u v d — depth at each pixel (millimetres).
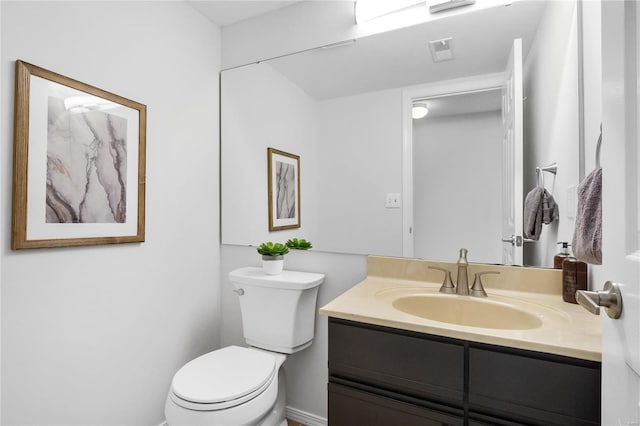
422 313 1300
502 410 880
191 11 1851
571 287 1171
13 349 1124
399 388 1014
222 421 1147
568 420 810
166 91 1696
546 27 1301
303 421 1779
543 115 1301
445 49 1471
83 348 1330
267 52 1901
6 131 1105
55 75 1216
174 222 1742
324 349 1729
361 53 1646
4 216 1102
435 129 1482
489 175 1385
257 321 1671
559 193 1256
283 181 1837
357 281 1656
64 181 1249
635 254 511
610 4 585
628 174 529
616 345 573
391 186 1568
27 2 1151
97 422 1378
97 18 1376
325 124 1720
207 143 1957
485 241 1392
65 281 1271
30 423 1168
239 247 1989
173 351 1730
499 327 1180
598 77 1000
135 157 1517
